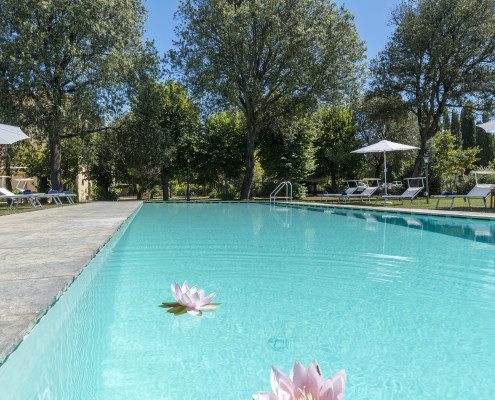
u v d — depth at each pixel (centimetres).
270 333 181
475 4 1827
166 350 159
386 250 438
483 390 128
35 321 140
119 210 982
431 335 180
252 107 2028
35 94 1614
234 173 2686
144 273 321
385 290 267
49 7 1478
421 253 420
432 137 2081
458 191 1716
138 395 122
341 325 194
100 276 308
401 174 2239
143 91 1914
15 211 1000
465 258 390
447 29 1903
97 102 1714
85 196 3481
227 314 210
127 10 1733
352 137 3044
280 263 364
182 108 2575
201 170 2742
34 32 1481
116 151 2259
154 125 2061
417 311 219
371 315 211
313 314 212
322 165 3116
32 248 323
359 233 606
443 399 121
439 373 140
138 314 207
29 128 1705
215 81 1800
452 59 1956
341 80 1919
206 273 321
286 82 1861
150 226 726
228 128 2717
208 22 1797
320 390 70
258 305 229
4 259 270
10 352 113
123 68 1798
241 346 164
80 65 1584
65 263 253
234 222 820
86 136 1973
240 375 137
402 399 121
